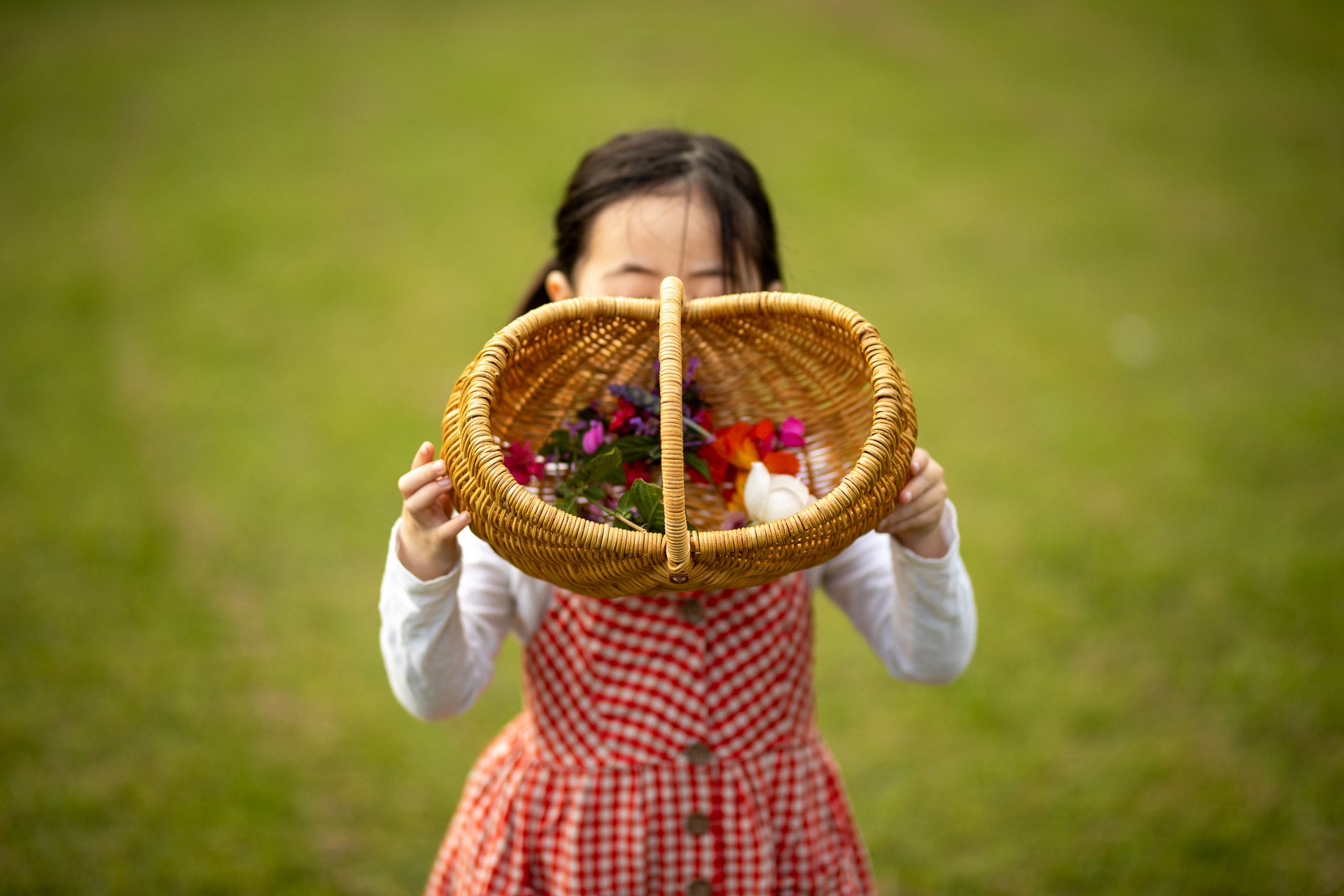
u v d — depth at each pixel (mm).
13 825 2533
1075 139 6973
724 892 1535
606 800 1517
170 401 4355
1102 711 2873
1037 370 4582
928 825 2586
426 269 5496
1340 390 4336
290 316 5039
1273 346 4715
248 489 3834
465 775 2768
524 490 1166
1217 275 5367
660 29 8953
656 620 1511
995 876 2453
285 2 9766
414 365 4668
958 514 3668
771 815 1564
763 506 1345
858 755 2791
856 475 1185
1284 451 3955
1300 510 3631
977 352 4734
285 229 5859
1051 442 4078
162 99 7562
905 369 4590
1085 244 5715
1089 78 7883
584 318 1316
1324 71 7879
